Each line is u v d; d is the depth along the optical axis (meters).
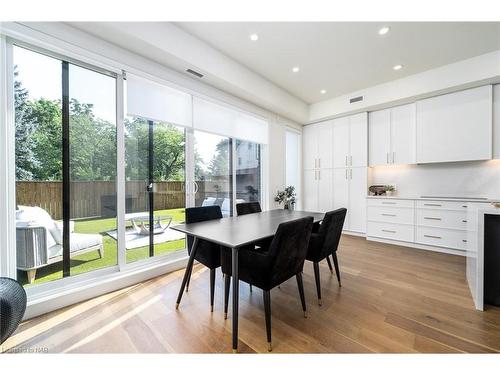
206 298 2.04
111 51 2.16
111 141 2.29
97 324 1.65
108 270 2.25
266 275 1.41
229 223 2.07
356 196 4.30
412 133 3.71
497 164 3.22
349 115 4.39
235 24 2.35
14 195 1.73
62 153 2.01
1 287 1.15
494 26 2.35
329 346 1.42
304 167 5.07
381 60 3.04
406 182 4.02
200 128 3.00
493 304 1.86
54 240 1.97
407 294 2.07
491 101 3.01
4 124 1.67
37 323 1.65
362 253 3.27
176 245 2.87
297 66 3.21
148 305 1.91
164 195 2.73
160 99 2.58
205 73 2.73
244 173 3.84
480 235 1.81
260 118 3.94
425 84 3.32
